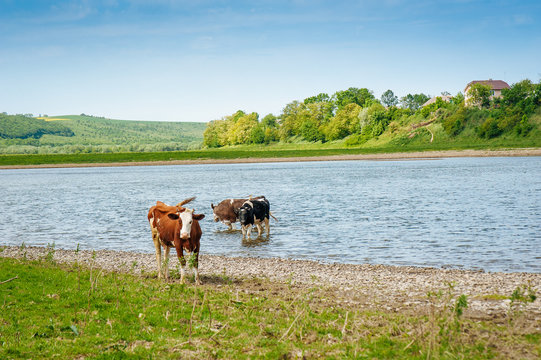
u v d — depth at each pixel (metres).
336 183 54.62
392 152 124.44
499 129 122.88
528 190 41.59
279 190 48.12
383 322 10.40
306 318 10.51
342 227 26.44
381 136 149.12
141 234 26.62
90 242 24.36
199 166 114.06
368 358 8.36
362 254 19.95
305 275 15.98
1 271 15.23
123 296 12.64
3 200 45.06
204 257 19.67
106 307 11.65
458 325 9.34
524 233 23.22
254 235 25.25
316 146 165.75
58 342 9.26
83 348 8.91
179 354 8.72
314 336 9.52
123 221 31.34
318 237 23.98
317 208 34.22
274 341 9.30
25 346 8.96
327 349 8.85
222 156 136.12
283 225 27.75
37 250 21.64
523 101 128.88
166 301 12.15
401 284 14.38
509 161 86.75
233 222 27.09
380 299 12.70
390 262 18.44
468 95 146.38
